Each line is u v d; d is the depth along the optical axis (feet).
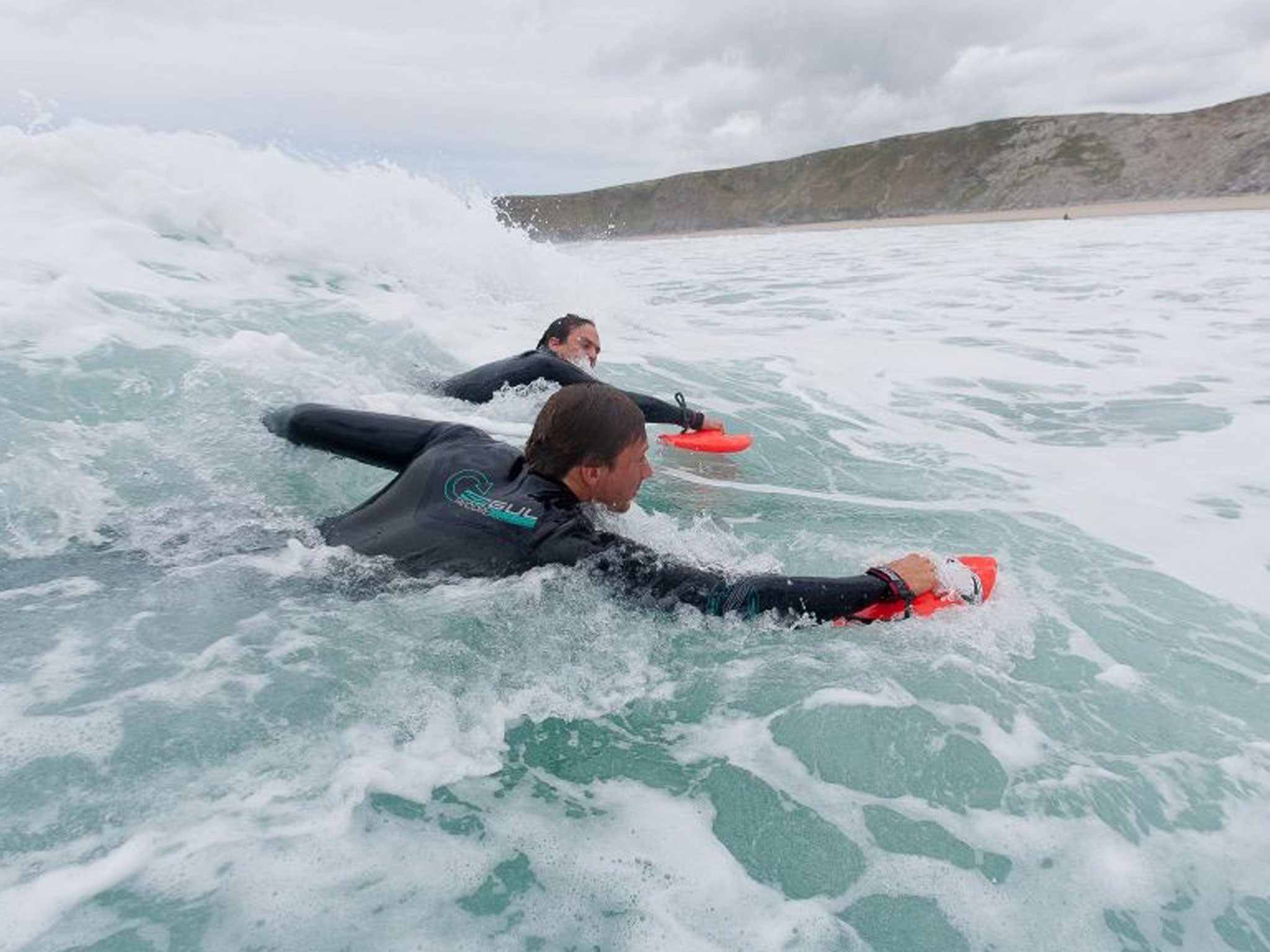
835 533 10.68
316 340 16.80
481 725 6.57
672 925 4.90
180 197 20.63
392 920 4.75
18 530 8.75
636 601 7.64
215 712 6.32
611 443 8.10
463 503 8.34
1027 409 17.49
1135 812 5.93
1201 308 29.71
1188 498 12.16
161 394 11.91
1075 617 8.59
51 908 4.59
